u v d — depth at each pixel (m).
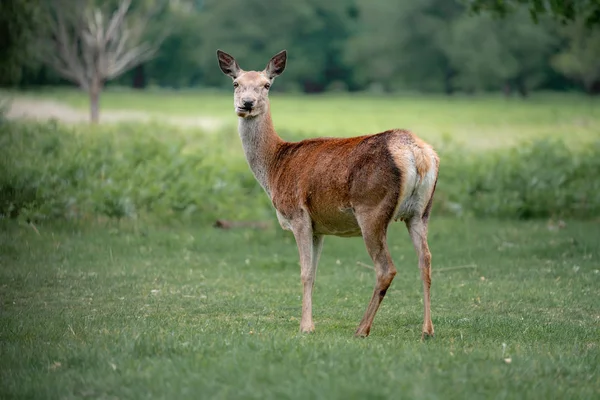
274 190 14.99
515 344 12.94
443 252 22.44
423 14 139.62
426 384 9.97
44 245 21.62
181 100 107.00
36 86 120.19
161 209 25.11
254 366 10.64
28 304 16.44
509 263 20.97
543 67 130.50
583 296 17.55
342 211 13.69
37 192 23.39
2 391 10.20
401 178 12.88
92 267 20.03
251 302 17.14
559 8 27.33
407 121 74.94
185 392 9.79
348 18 158.00
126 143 34.09
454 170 29.84
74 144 30.61
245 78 15.33
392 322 15.39
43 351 11.99
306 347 11.72
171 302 16.98
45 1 57.44
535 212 27.17
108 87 152.75
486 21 123.81
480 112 90.00
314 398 9.45
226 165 28.77
